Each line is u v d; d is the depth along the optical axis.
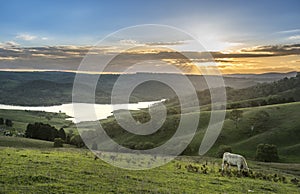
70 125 151.38
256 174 34.41
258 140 99.62
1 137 84.00
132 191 20.69
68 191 18.94
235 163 36.56
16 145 75.25
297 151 89.69
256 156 84.88
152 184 23.73
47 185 19.67
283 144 96.62
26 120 186.50
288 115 115.19
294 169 59.12
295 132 101.12
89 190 19.70
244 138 103.44
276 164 67.38
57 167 26.55
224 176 31.02
